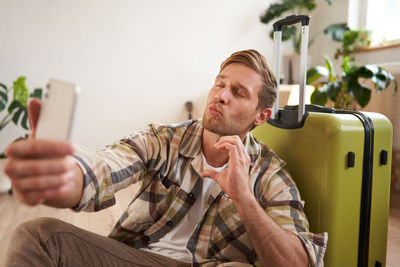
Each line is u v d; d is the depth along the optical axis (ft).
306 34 3.84
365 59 11.61
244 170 2.88
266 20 13.14
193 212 3.38
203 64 13.06
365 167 3.74
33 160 1.52
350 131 3.61
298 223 3.06
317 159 3.63
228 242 3.27
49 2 11.45
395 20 11.28
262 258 2.81
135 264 3.14
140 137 3.33
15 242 2.65
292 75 13.37
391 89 9.79
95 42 12.00
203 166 3.37
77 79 11.93
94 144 12.23
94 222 7.40
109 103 12.29
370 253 3.88
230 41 13.26
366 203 3.75
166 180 3.37
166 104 12.83
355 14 12.24
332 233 3.55
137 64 12.46
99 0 11.93
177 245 3.39
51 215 7.73
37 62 11.51
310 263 2.87
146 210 3.38
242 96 3.25
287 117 4.10
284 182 3.35
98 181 2.67
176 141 3.40
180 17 12.75
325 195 3.55
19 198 1.55
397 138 9.68
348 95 10.00
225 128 3.24
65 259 2.82
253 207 2.80
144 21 12.41
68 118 1.52
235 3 13.21
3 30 11.14
